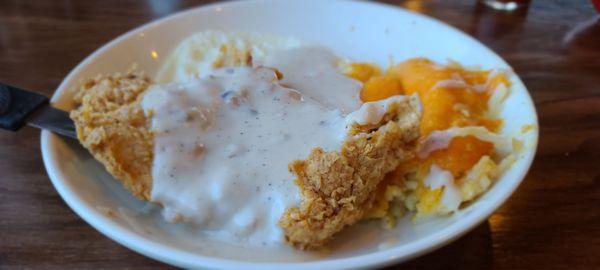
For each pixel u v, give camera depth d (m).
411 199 0.32
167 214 0.29
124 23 0.52
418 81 0.37
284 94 0.34
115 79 0.36
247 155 0.30
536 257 0.28
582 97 0.40
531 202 0.32
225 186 0.28
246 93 0.34
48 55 0.46
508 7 0.53
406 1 0.55
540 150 0.35
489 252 0.29
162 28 0.43
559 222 0.30
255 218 0.28
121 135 0.30
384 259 0.23
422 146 0.32
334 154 0.28
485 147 0.32
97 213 0.27
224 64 0.40
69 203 0.27
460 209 0.30
